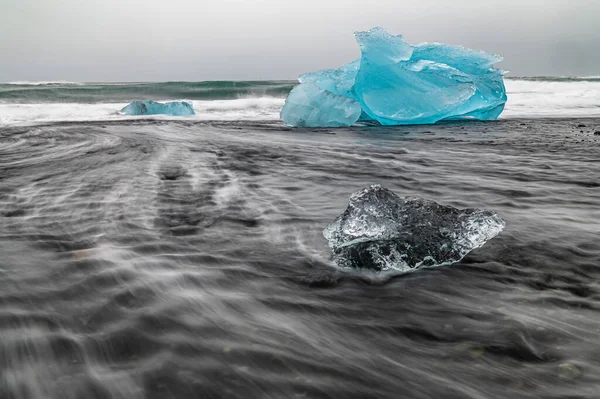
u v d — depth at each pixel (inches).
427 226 90.5
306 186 147.8
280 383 44.2
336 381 45.0
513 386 44.9
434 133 332.5
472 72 458.9
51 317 57.5
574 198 130.1
